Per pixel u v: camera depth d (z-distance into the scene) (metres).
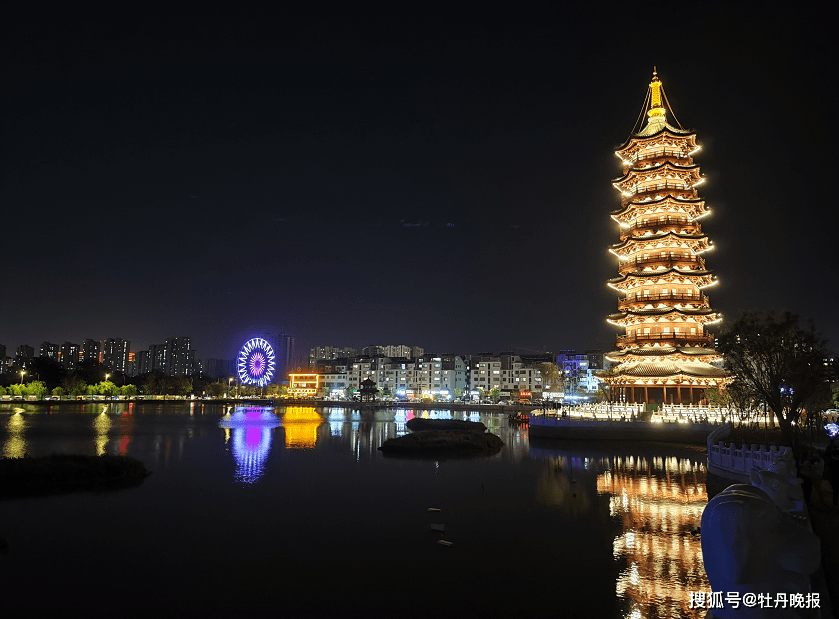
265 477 47.06
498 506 35.59
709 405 84.06
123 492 39.59
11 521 31.34
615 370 91.81
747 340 48.31
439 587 21.92
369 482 44.78
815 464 35.06
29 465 42.25
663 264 91.75
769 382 48.09
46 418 120.62
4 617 19.27
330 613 19.64
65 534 28.98
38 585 22.17
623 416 78.12
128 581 22.59
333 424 117.81
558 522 31.41
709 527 7.02
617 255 98.69
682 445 69.62
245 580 22.75
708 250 95.06
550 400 184.38
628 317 92.62
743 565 6.48
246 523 31.42
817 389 50.03
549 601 20.44
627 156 100.62
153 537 28.56
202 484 43.25
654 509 34.50
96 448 67.06
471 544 27.38
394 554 25.86
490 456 61.69
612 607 19.91
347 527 30.53
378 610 19.84
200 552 26.19
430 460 58.59
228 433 91.38
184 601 20.67
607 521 31.56
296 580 22.70
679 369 86.06
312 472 50.03
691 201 92.25
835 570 16.11
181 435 86.12
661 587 21.67
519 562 24.66
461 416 157.50
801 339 46.41
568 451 66.00
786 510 8.16
